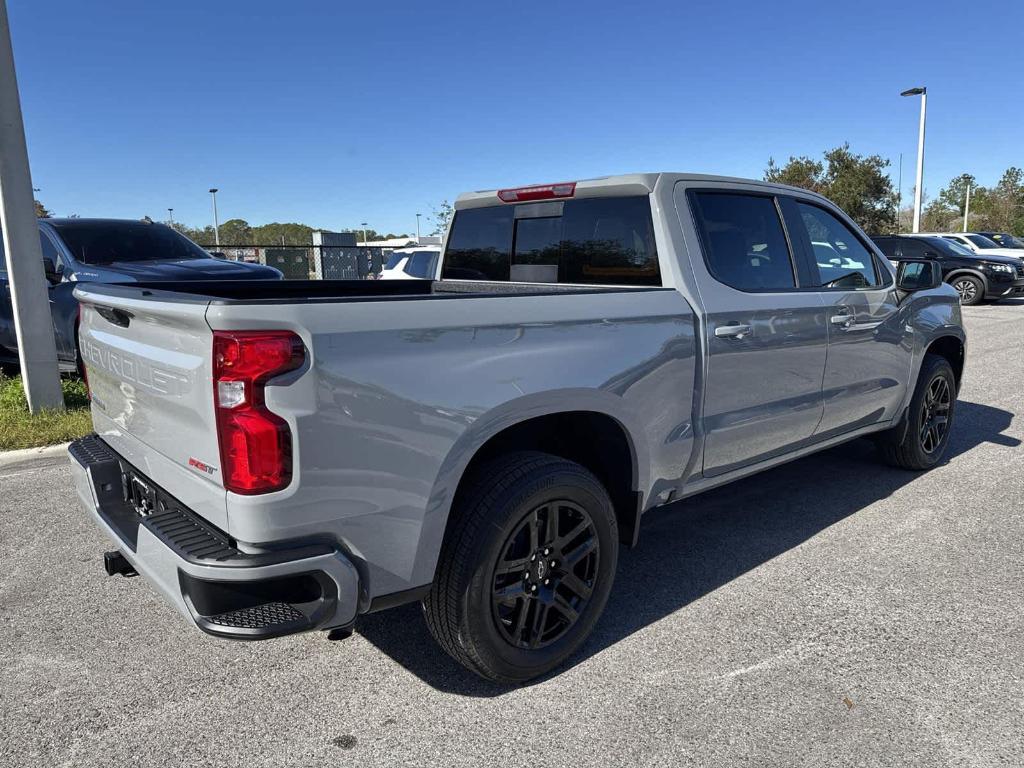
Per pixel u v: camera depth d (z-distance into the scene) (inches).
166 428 99.0
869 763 95.5
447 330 98.3
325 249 847.7
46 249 326.3
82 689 112.7
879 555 157.6
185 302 88.7
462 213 184.9
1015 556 156.4
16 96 249.1
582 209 152.0
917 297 194.4
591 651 122.2
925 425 207.6
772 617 132.3
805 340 155.9
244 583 86.6
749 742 99.6
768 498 192.7
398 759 97.2
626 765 95.7
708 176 145.4
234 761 97.0
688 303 132.9
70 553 160.7
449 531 103.9
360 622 133.3
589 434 128.0
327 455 88.6
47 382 263.6
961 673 114.8
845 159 1433.3
